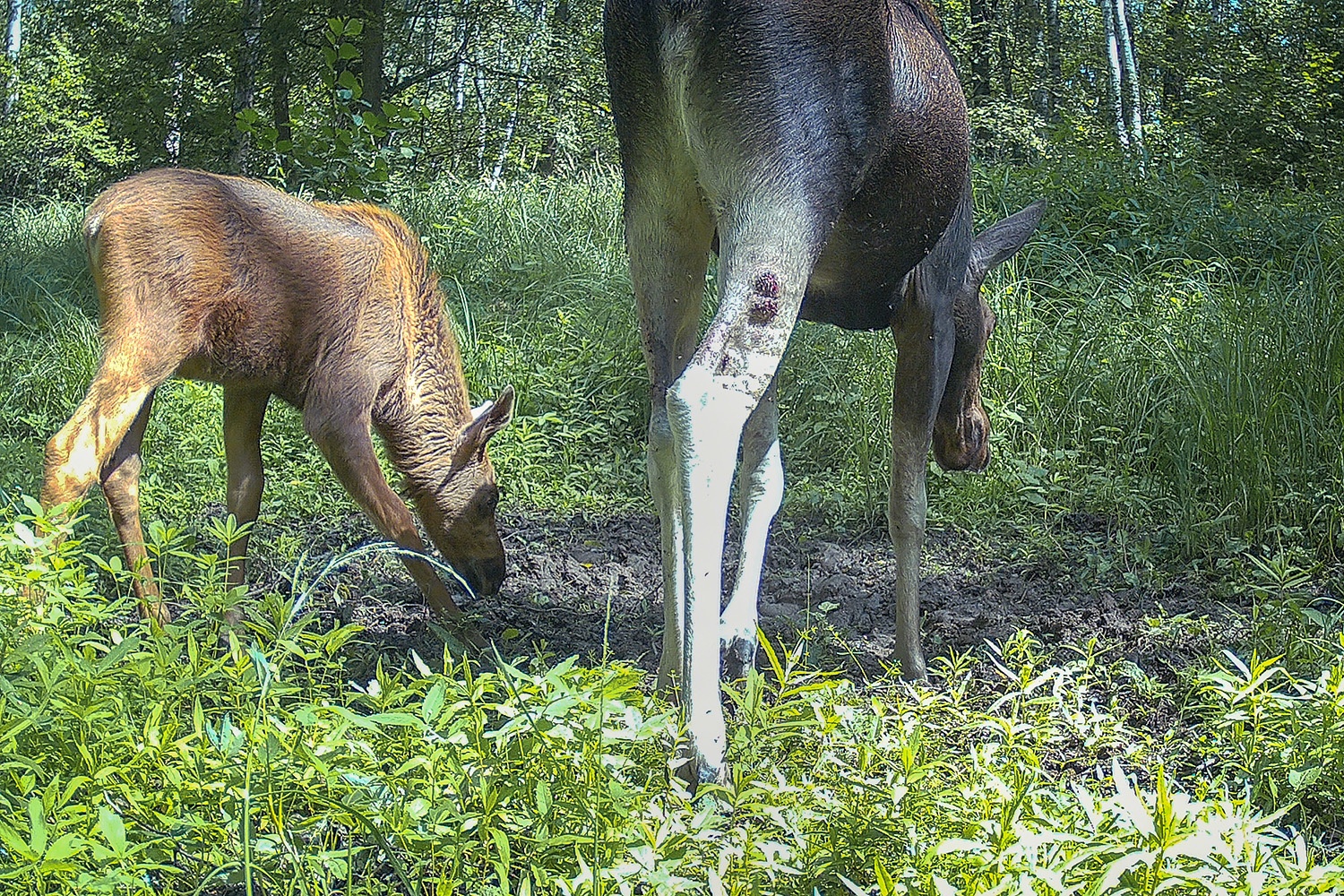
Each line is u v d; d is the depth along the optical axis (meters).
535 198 12.02
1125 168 11.88
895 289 4.21
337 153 10.01
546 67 22.02
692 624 3.14
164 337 4.78
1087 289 8.84
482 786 2.64
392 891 2.61
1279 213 10.66
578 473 7.31
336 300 5.11
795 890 2.63
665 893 2.44
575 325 8.99
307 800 2.79
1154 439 7.10
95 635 3.30
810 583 5.81
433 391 5.49
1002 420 7.30
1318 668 4.24
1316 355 6.98
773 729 3.19
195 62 15.02
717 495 3.12
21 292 9.88
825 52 3.30
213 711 3.26
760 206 3.26
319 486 6.95
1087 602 5.51
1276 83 17.00
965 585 5.82
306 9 14.55
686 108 3.37
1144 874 2.44
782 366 7.95
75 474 4.50
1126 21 25.27
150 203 4.77
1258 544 6.10
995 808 2.90
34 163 27.61
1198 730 4.00
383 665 4.62
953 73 4.01
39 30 30.64
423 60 18.97
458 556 5.62
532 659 4.75
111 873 2.35
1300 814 3.39
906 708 3.78
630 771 2.98
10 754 2.70
